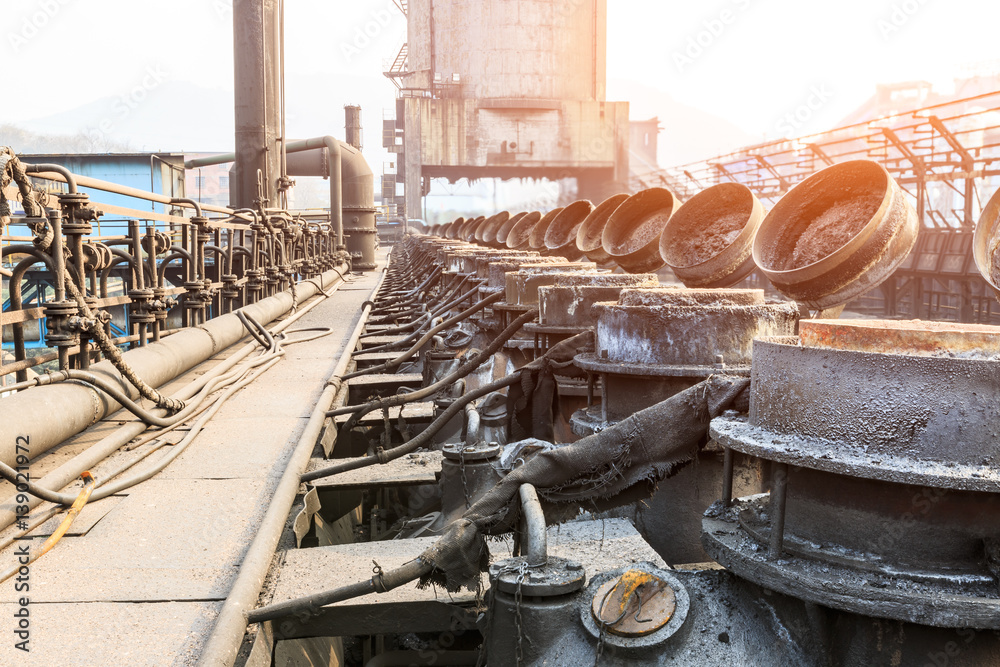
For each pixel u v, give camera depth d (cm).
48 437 512
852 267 502
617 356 496
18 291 605
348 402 851
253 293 1402
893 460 245
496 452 514
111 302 777
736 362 466
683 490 461
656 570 304
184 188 3184
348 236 3269
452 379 731
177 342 838
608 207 1119
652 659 273
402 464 564
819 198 566
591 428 493
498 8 6562
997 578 244
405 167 6562
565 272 835
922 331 255
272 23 2136
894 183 504
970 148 2272
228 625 301
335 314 1580
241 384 815
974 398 236
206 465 530
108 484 469
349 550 407
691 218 708
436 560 318
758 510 320
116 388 582
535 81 6650
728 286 641
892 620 257
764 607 291
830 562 267
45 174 611
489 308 1003
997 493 244
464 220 3130
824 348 265
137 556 377
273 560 390
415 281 1983
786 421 280
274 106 2142
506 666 298
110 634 301
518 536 360
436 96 6800
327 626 340
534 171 6881
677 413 340
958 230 2381
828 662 269
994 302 2358
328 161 3036
